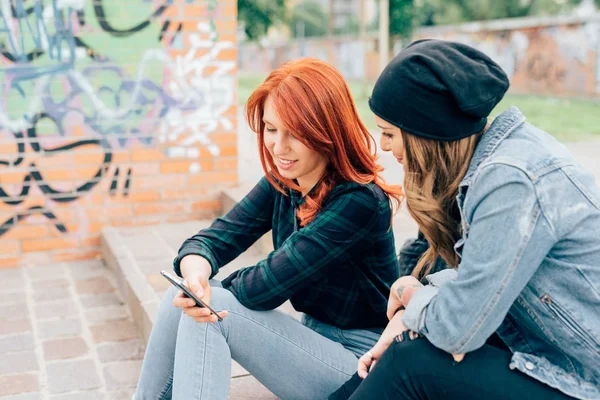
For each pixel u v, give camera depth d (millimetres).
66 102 4250
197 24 4426
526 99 14938
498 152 1407
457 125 1432
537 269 1399
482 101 1407
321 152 1772
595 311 1381
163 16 4348
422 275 1855
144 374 1959
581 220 1358
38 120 4219
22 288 3943
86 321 3475
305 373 1833
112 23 4258
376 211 1797
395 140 1515
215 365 1755
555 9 26250
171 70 4426
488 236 1352
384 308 1936
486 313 1352
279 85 1766
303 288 1891
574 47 15203
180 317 1923
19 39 4102
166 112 4469
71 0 4156
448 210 1512
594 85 14719
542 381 1400
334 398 1713
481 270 1349
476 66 1431
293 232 1977
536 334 1454
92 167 4375
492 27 17875
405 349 1482
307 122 1726
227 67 4539
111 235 4336
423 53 1447
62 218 4375
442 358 1449
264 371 1837
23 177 4254
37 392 2775
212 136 4590
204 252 2023
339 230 1785
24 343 3219
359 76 23469
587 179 1402
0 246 4289
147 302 3213
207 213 4676
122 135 4398
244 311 1812
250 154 6148
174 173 4555
